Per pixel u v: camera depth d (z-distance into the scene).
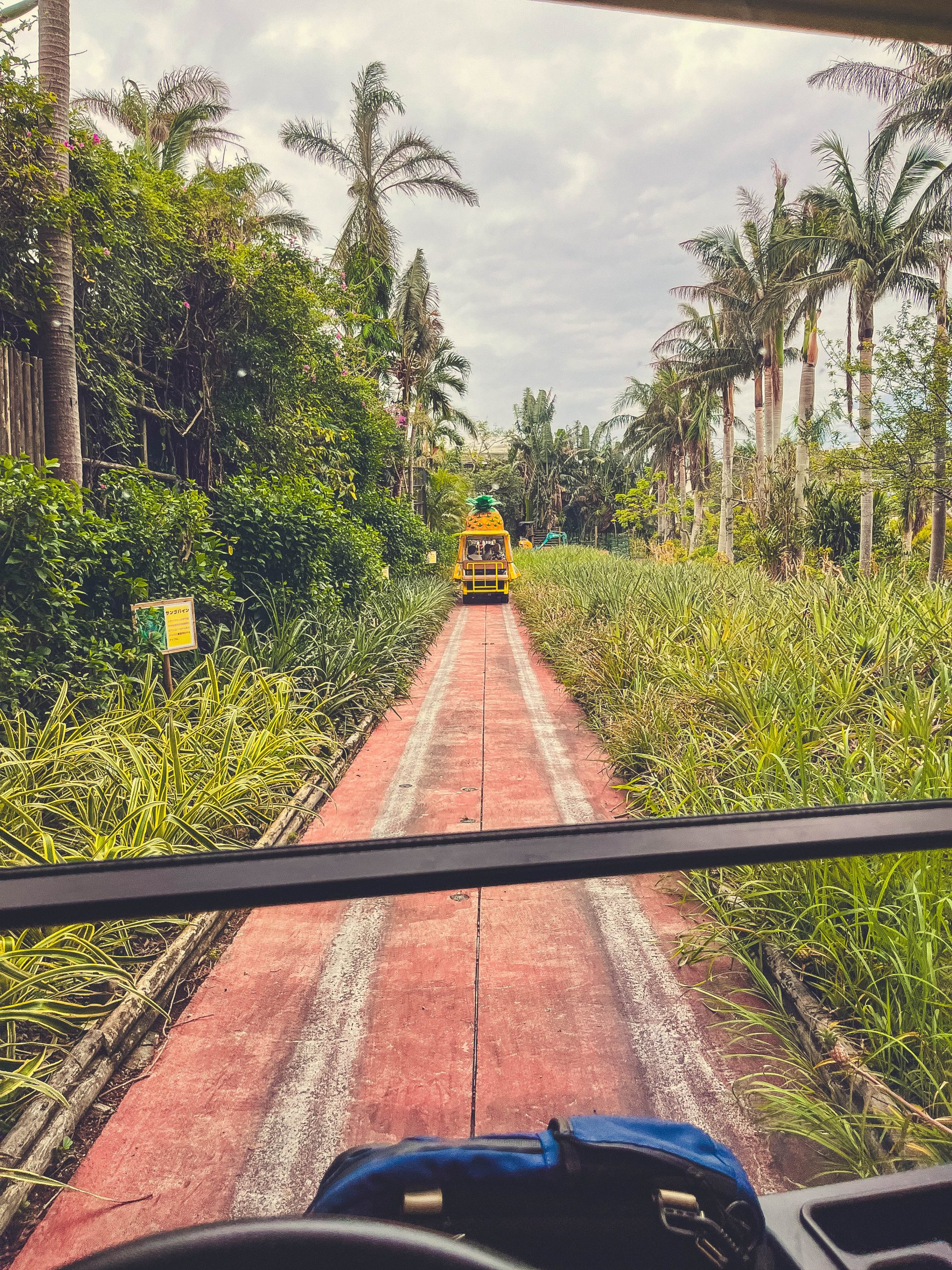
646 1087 2.51
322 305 12.04
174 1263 0.52
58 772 4.08
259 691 6.02
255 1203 2.08
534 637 13.58
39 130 5.73
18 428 5.89
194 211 8.97
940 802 0.83
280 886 0.63
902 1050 2.26
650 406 44.47
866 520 17.70
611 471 68.31
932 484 15.61
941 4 0.92
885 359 14.46
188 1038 2.83
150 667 5.46
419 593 15.30
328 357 13.45
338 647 7.96
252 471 9.66
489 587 23.20
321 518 9.48
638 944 3.41
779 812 0.77
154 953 3.20
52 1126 2.26
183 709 5.46
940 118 14.56
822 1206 0.99
